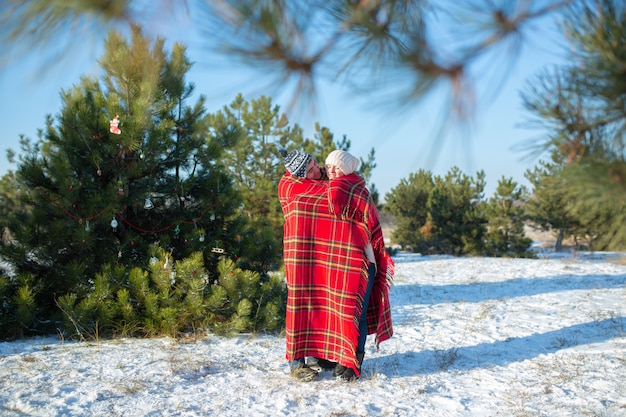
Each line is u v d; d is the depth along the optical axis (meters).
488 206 21.25
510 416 3.55
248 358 4.86
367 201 4.04
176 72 6.02
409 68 1.16
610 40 1.39
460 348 5.38
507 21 1.18
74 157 6.14
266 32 1.10
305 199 4.14
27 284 5.72
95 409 3.53
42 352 4.90
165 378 4.20
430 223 21.69
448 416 3.55
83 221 5.89
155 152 6.07
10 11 1.02
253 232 7.02
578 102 1.55
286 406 3.66
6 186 7.60
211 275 6.61
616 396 3.91
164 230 6.50
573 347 5.36
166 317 5.60
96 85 6.23
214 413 3.52
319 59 1.19
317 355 4.19
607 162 1.56
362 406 3.68
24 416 3.38
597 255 18.08
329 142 14.73
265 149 13.98
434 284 10.94
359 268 4.05
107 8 1.05
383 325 4.31
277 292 6.21
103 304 5.59
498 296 9.04
